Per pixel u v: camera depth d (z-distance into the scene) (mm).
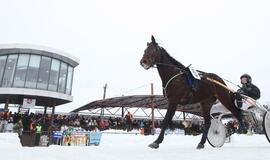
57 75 29750
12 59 28547
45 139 15734
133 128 22891
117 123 22641
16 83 27734
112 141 15805
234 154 4441
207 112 6797
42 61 29031
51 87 29062
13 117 18281
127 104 29844
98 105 30203
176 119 33438
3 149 4738
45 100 29375
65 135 15656
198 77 6230
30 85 28062
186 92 6145
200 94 6508
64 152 4277
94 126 20500
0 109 27938
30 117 17516
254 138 13742
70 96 29234
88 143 15398
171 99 6039
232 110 7273
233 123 12055
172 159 3846
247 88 7961
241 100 7195
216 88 6840
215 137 7402
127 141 15688
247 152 4746
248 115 7812
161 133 5812
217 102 8023
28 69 28344
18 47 28188
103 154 4129
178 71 6121
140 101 27766
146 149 5312
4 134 11922
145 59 6074
